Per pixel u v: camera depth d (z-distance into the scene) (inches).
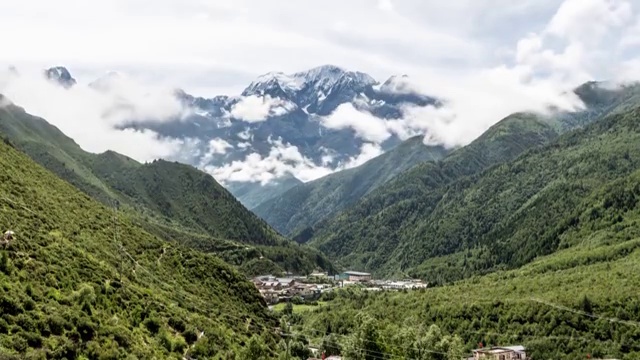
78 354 2469.2
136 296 3486.7
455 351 4938.5
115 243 4704.7
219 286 5187.0
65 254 3440.0
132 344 2827.3
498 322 6865.2
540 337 6382.9
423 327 6437.0
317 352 5639.8
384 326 5349.4
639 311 6166.3
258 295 5546.3
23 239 3203.7
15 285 2637.8
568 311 6466.5
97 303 3011.8
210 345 3454.7
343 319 7706.7
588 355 5905.5
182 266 5132.9
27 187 4598.9
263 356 3555.6
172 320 3464.6
